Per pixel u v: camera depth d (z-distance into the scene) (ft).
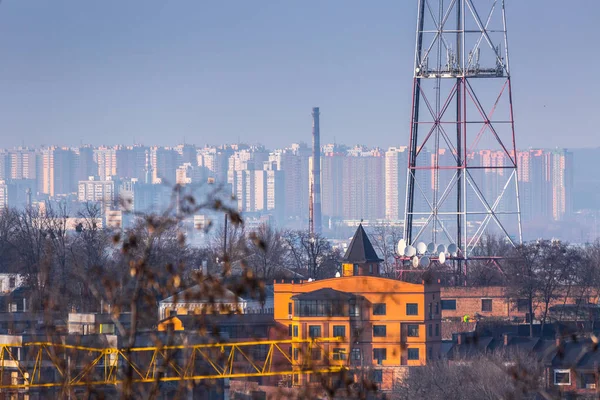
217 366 616.80
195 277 293.43
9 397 618.85
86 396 331.77
